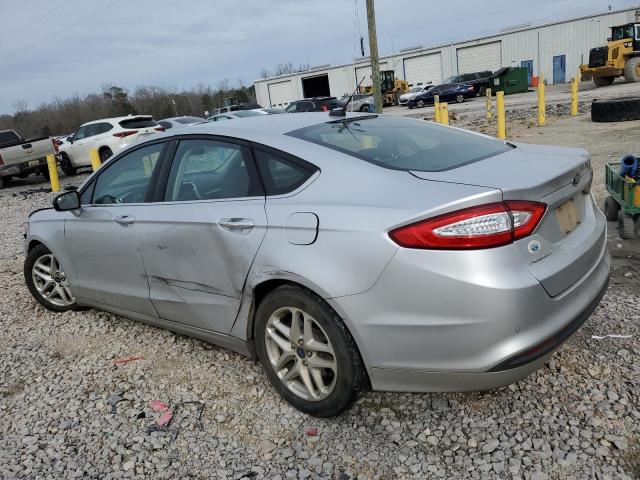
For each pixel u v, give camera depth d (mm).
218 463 2725
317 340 2867
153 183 3717
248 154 3180
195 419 3096
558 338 2498
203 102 81625
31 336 4480
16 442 3025
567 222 2748
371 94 33312
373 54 12531
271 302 2953
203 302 3377
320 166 2885
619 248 5059
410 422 2867
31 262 4871
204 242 3236
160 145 3766
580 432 2648
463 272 2348
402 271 2445
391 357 2572
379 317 2539
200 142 3490
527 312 2371
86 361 3928
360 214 2582
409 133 3400
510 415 2828
